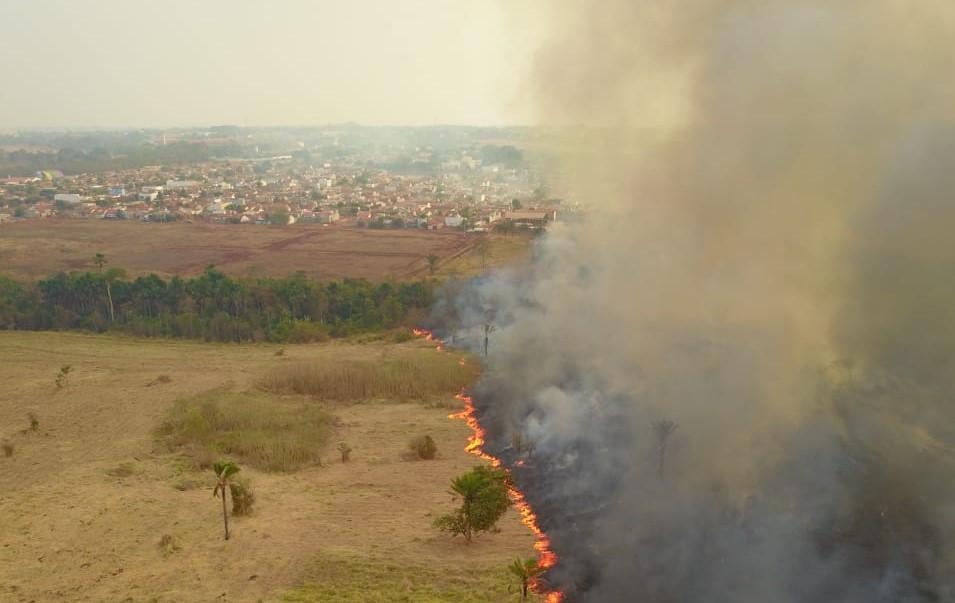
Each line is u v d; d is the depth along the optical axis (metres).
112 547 41.34
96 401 71.44
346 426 64.88
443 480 52.44
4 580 37.34
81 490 49.62
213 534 43.12
